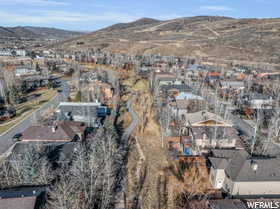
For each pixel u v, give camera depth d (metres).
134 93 93.75
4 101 80.81
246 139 51.84
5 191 29.42
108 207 31.42
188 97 76.62
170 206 32.25
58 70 140.75
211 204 28.69
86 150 42.34
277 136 53.19
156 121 63.69
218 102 73.94
